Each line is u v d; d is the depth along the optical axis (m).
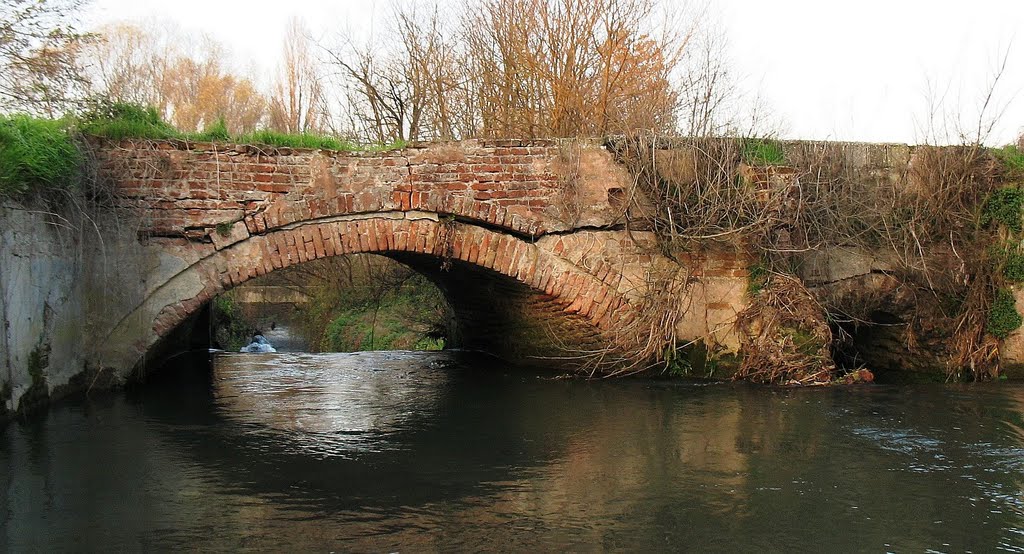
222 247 8.59
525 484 5.47
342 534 4.51
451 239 9.19
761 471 5.76
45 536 4.45
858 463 5.96
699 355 9.79
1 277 6.54
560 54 14.84
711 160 9.49
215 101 24.36
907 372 10.69
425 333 18.84
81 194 8.13
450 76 17.19
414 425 7.34
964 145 10.35
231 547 4.31
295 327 24.78
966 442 6.60
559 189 9.38
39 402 7.49
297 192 8.73
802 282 9.91
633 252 9.58
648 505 5.03
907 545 4.40
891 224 10.20
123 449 6.35
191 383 10.13
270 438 6.80
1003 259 10.32
